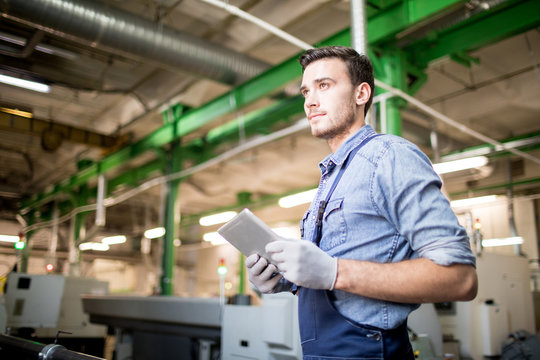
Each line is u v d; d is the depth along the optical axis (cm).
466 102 679
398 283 74
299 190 1048
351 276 77
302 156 920
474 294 75
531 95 624
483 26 443
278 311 249
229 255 1395
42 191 1191
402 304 83
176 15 523
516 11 419
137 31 437
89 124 850
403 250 84
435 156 680
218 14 508
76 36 418
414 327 265
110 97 727
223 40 566
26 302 427
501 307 343
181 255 1620
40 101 740
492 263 360
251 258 94
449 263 72
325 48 100
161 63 472
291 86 564
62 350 149
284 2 468
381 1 409
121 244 1558
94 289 591
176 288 1576
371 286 76
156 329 372
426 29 461
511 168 916
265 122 643
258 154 931
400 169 81
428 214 77
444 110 704
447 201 80
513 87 624
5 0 368
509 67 591
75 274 736
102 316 454
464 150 767
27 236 1295
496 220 916
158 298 360
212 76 508
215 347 322
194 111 675
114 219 1549
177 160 771
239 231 90
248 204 1158
